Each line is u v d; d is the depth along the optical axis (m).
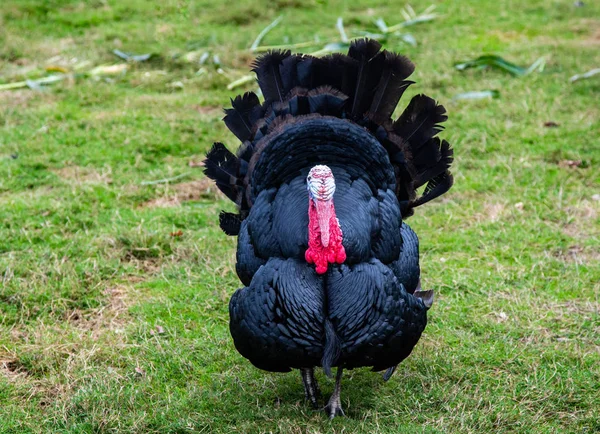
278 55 7.46
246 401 6.89
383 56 7.21
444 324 7.98
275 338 6.04
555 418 6.63
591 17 18.55
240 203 7.29
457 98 13.58
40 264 8.95
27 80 14.55
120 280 8.94
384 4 19.55
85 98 14.02
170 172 11.34
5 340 7.79
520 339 7.71
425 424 6.49
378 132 7.15
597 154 11.62
